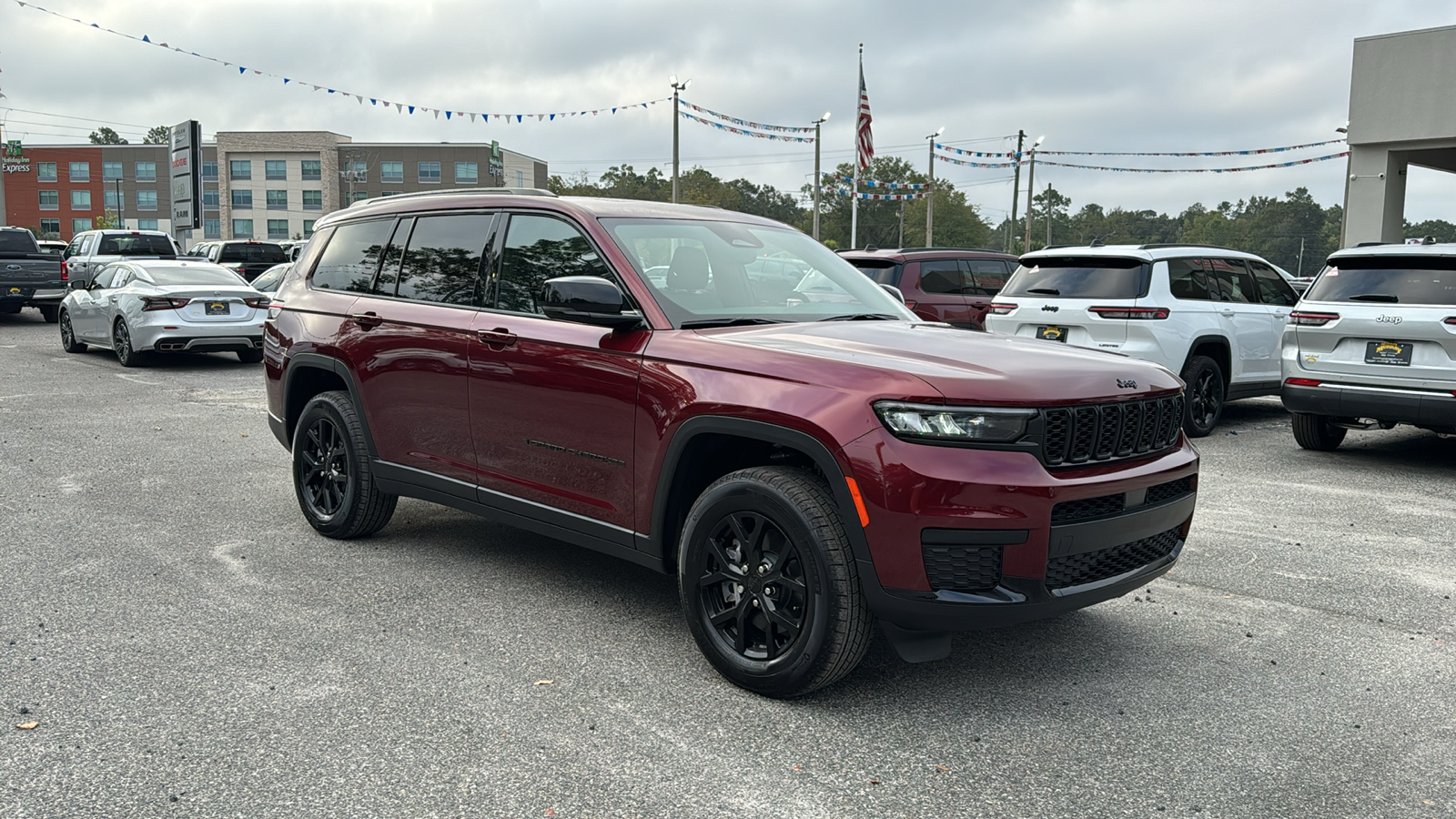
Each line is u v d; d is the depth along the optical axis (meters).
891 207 119.62
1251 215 141.88
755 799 2.80
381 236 5.21
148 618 4.14
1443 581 4.89
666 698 3.45
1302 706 3.48
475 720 3.26
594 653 3.84
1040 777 2.96
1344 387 7.58
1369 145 19.69
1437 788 2.93
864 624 3.24
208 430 8.74
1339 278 7.76
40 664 3.64
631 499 3.82
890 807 2.77
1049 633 4.14
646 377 3.72
